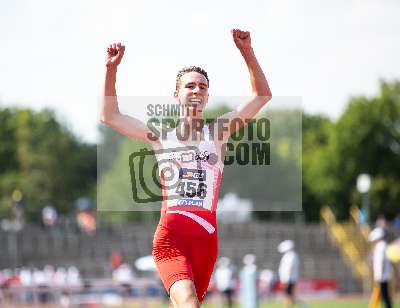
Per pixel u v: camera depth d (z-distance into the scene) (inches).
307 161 6619.1
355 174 6274.6
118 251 4237.2
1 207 5871.1
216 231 585.9
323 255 4424.2
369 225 4613.7
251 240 4475.9
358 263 4313.5
